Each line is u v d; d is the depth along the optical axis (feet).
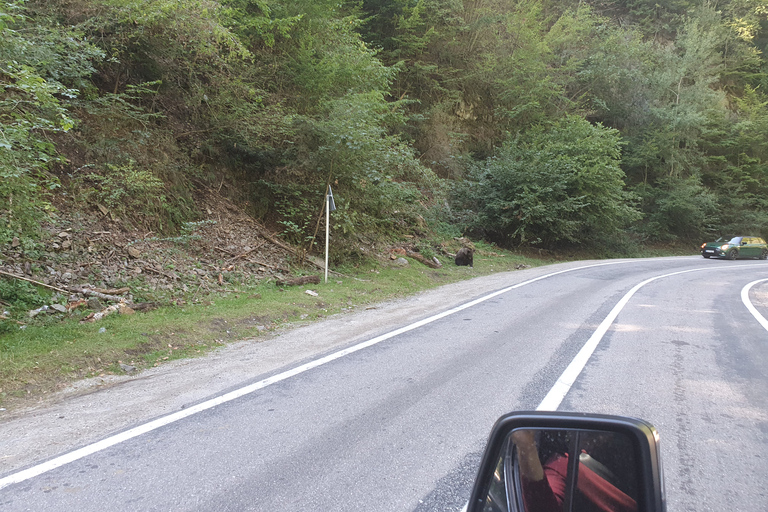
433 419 13.74
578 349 21.44
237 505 9.42
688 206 100.48
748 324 27.73
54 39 29.73
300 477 10.52
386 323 27.32
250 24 45.37
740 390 16.42
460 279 49.26
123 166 35.19
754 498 9.79
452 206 77.36
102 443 12.24
